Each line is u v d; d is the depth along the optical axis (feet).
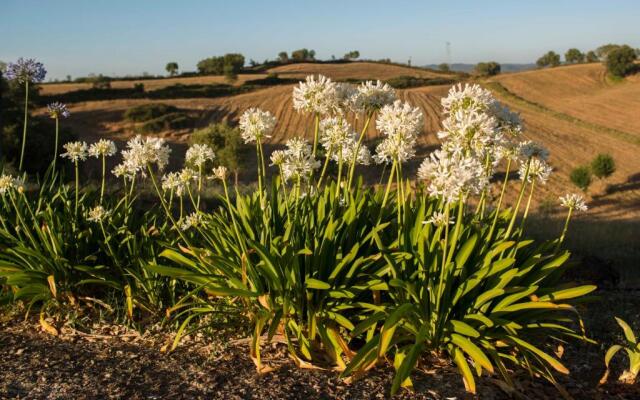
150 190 44.11
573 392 15.40
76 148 20.99
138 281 20.04
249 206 18.75
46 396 13.58
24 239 21.57
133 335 18.06
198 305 19.01
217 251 18.02
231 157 137.90
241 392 14.16
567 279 28.22
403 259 15.87
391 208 19.93
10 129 123.85
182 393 14.02
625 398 15.17
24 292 18.88
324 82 17.01
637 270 39.45
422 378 15.37
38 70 20.65
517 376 16.06
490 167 16.72
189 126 212.02
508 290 15.48
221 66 454.40
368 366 14.67
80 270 20.44
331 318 16.30
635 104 275.39
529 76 360.07
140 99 261.24
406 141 16.15
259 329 15.51
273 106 234.58
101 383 14.42
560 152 186.19
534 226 52.60
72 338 17.83
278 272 15.79
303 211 18.12
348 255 16.01
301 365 15.57
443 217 15.05
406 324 15.70
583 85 339.57
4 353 16.33
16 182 19.60
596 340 19.61
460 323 15.26
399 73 427.74
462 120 13.53
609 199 141.69
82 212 21.85
